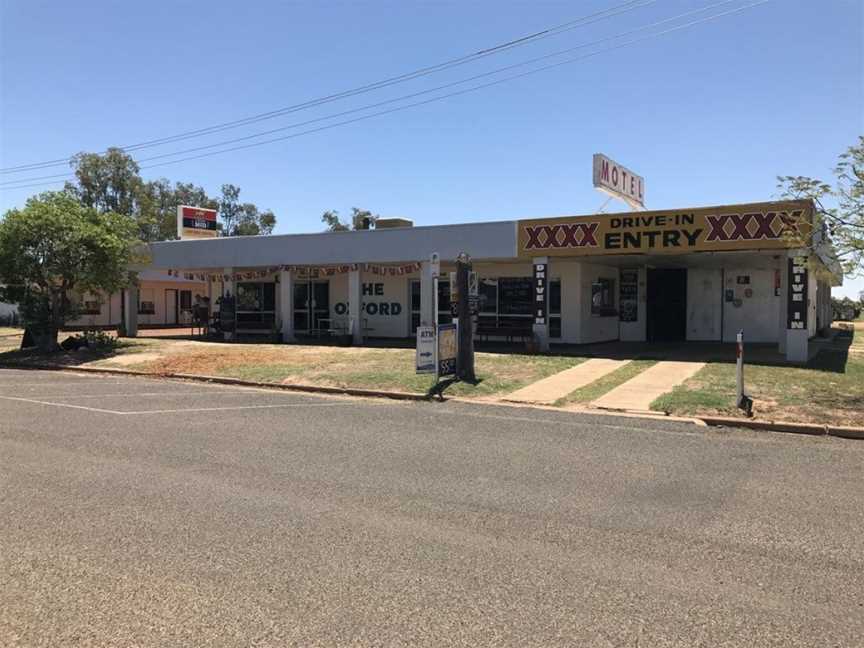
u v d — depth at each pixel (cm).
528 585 441
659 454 820
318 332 2767
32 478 697
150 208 5444
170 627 384
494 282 2372
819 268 1385
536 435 937
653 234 1753
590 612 403
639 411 1112
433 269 1445
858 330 3478
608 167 2133
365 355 1900
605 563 478
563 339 2217
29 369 1922
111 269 2159
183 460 780
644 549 505
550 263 2234
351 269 2305
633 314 2398
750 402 1087
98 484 675
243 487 667
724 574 460
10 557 486
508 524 561
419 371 1405
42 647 363
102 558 484
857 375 1411
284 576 454
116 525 553
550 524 561
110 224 2194
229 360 1880
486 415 1105
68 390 1434
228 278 2556
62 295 2231
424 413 1126
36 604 413
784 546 512
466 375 1459
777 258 2016
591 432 959
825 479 706
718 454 823
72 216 2111
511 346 2142
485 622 390
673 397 1182
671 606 412
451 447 857
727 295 2319
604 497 639
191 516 577
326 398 1318
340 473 723
